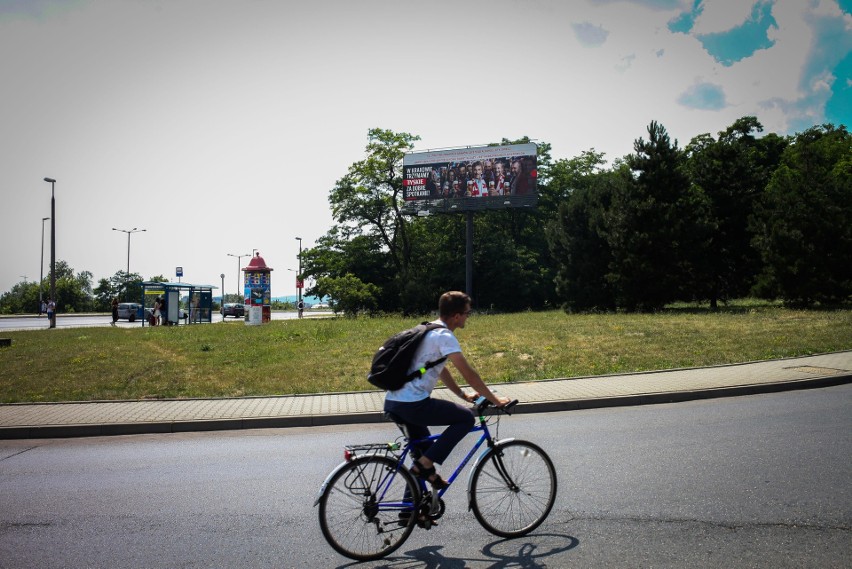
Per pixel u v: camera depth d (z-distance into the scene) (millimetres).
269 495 5648
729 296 31797
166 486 6027
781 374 11188
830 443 6543
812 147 26453
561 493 5324
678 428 7762
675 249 28906
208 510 5238
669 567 3777
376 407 9766
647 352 14648
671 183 29781
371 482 4246
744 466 5824
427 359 4254
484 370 13125
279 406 10039
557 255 35094
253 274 31484
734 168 31109
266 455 7289
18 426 8805
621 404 9852
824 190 25359
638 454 6520
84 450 7859
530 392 10539
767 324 19078
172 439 8438
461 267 51062
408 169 41000
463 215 51938
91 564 4113
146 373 13852
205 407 10094
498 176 39344
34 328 37031
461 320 4555
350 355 15758
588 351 15164
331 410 9586
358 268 51719
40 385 12508
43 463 7176
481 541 4406
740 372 11719
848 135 49219
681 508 4797
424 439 4359
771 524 4375
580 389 10680
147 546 4430
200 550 4344
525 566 3908
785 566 3721
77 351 18453
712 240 30703
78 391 11773
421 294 47812
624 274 29812
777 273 25797
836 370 11281
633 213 29734
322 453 7312
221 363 15164
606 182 34375
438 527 4746
